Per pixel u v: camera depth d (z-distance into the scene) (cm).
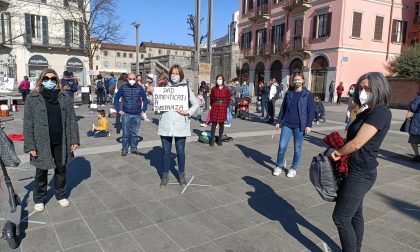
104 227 377
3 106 1225
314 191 512
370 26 2777
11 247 327
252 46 3675
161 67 3500
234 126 1223
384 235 374
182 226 384
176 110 493
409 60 2447
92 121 1251
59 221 389
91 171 589
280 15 3262
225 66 3947
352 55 2727
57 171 421
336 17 2675
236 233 370
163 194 484
